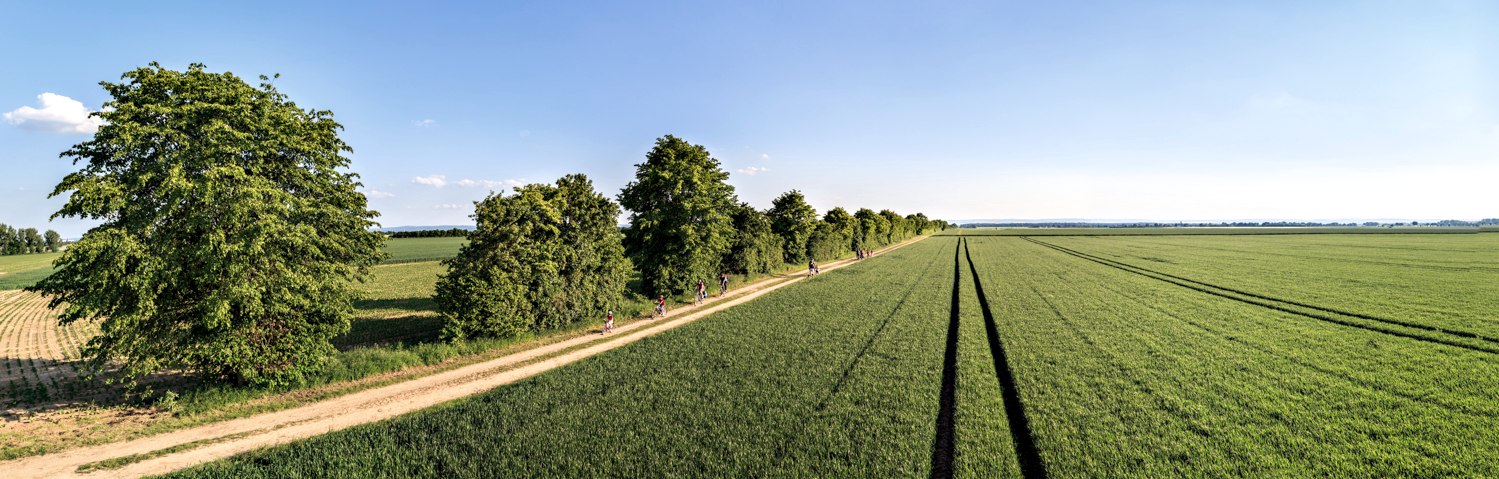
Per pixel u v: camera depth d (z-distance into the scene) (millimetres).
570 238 33531
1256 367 21891
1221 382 20109
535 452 15219
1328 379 20188
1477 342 24938
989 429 16312
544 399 19484
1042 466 14289
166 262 18422
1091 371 21844
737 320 33750
